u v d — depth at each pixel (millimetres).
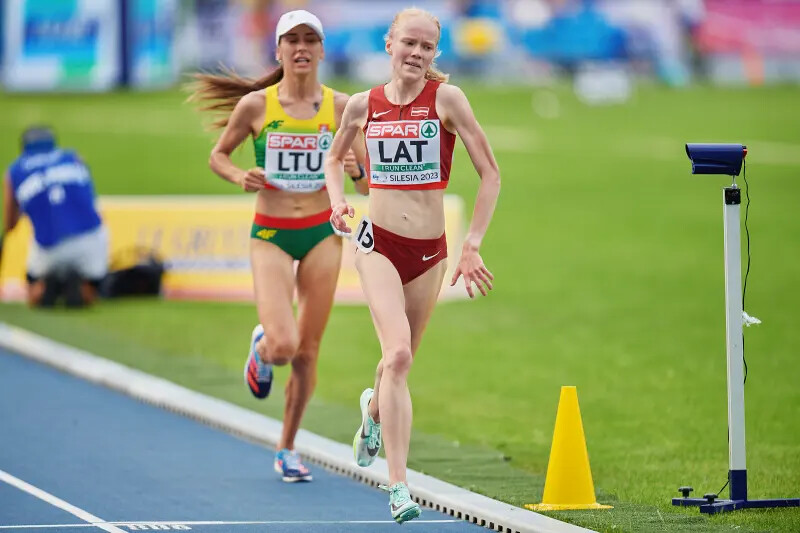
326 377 36844
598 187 79562
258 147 26281
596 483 26156
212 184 77875
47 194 45469
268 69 28047
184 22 141000
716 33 148625
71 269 46219
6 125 104250
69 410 32375
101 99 127312
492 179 21812
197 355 39188
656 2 147500
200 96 27828
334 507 24297
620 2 148125
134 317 45094
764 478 26266
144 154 91312
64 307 46531
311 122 26125
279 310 25766
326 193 26484
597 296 49312
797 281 51906
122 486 25547
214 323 44344
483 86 141625
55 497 24594
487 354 39938
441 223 22234
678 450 29094
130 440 29484
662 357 39250
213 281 49062
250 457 28266
